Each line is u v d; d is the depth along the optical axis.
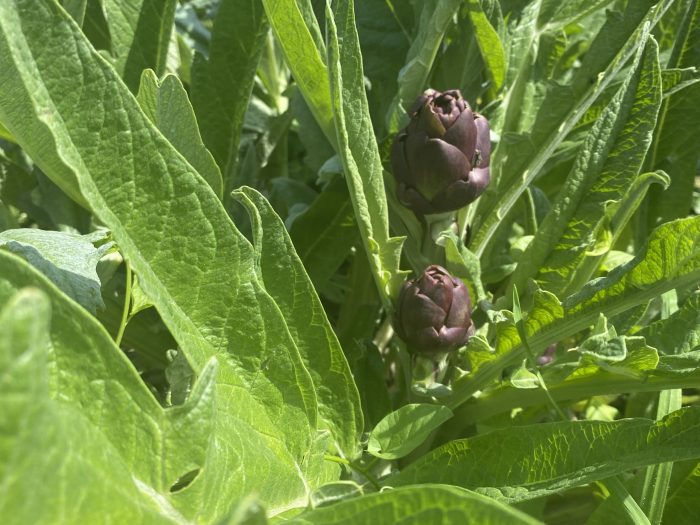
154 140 0.30
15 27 0.26
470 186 0.46
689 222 0.40
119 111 0.30
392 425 0.40
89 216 0.60
